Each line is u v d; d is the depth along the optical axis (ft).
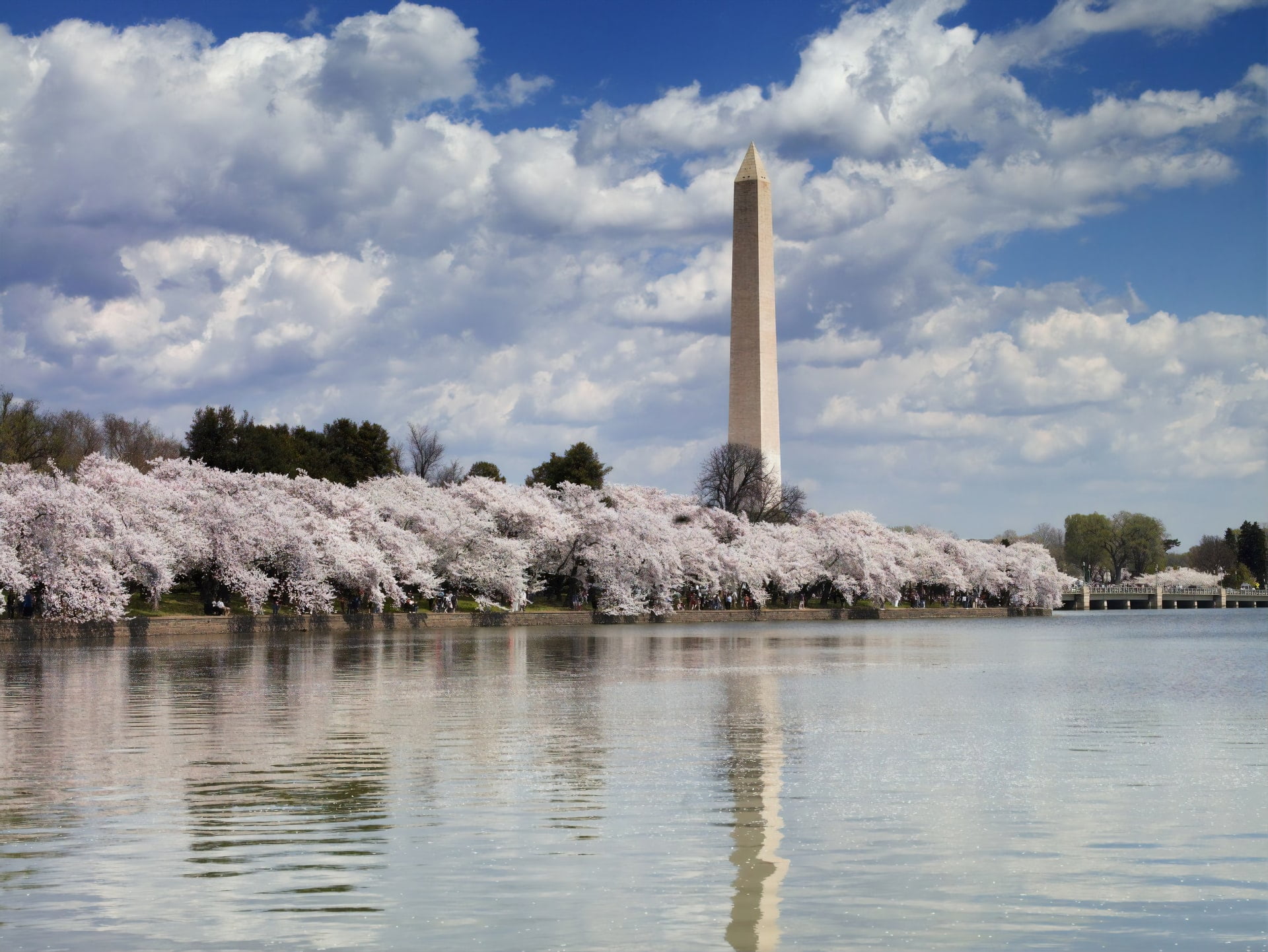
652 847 48.85
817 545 386.32
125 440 418.10
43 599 194.59
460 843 49.42
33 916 40.04
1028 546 489.26
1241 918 40.29
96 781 62.64
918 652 181.37
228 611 237.66
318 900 41.73
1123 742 78.13
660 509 384.88
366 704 99.25
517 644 193.77
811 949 37.14
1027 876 44.93
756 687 117.19
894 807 56.59
